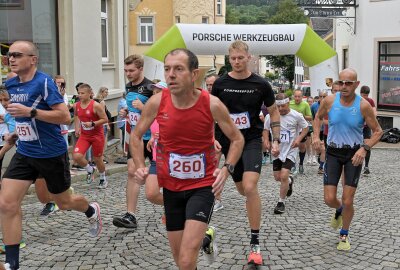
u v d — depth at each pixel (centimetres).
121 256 483
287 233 569
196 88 331
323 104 527
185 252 318
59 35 1122
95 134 820
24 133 421
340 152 507
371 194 815
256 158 467
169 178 342
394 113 1794
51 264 461
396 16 1775
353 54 2002
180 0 3253
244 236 553
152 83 573
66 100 961
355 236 558
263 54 1224
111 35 1424
